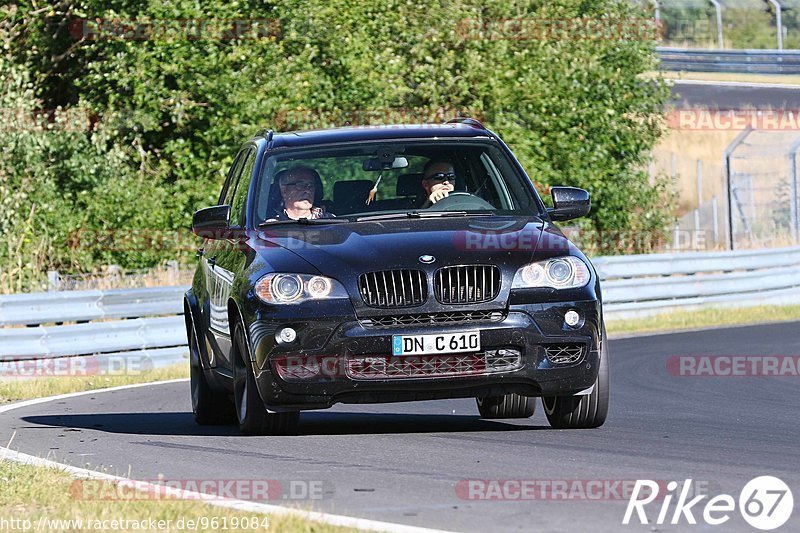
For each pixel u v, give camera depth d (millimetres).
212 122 84062
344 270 26719
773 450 24984
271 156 31109
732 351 52312
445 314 26438
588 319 26984
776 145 149625
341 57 85312
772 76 185750
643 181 99812
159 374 49562
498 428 29547
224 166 83750
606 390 28047
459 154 31031
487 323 26391
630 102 96562
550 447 25547
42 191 77500
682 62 182375
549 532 17438
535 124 92500
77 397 41625
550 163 93375
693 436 27328
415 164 31422
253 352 26922
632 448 25344
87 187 81188
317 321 26359
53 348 51125
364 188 30250
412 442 26594
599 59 94750
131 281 71562
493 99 90188
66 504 20062
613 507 19047
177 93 82875
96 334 52750
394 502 19812
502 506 19312
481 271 26703
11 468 24000
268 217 29703
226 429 31859
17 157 77188
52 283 64750
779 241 103562
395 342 26141
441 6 90750
